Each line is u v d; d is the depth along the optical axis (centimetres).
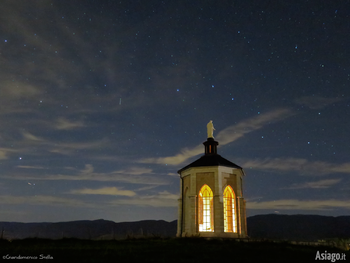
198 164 2959
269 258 1299
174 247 1650
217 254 1388
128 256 1272
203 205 2895
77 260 1169
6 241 1966
